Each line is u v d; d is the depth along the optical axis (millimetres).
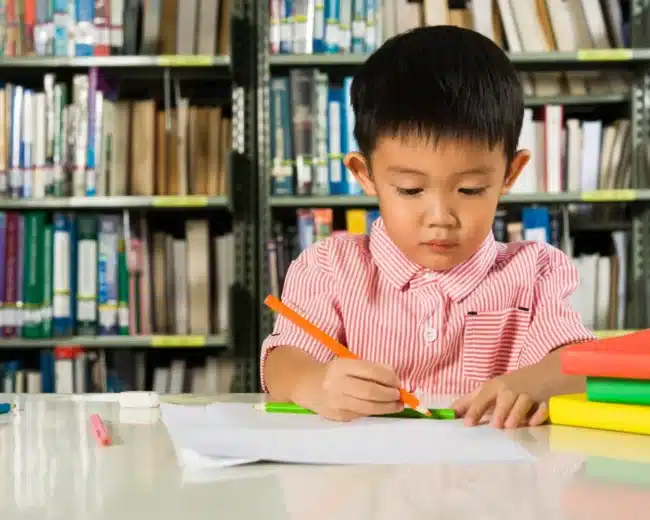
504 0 2363
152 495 381
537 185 2367
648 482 401
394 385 658
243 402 839
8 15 2307
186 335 2322
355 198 2293
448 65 797
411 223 782
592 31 2385
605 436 574
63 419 685
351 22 2363
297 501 363
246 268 2434
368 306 1008
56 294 2275
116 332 2307
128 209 2398
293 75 2324
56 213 2289
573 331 934
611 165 2396
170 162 2334
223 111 2615
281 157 2330
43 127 2262
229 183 2262
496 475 421
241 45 2453
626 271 2408
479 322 998
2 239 2273
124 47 2328
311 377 729
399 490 384
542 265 1047
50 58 2275
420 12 2404
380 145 794
